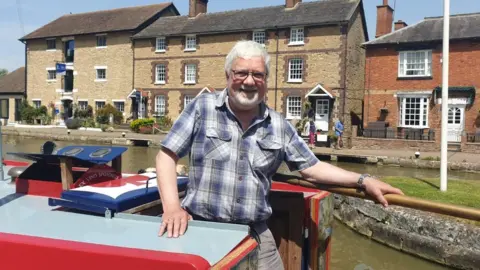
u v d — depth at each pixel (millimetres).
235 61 2443
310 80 28859
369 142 24219
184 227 2322
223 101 2551
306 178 2824
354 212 8969
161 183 2455
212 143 2516
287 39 29594
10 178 3861
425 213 7727
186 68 33562
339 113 27906
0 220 2596
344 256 7488
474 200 8797
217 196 2508
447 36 9812
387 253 7688
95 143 27422
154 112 34781
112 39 36625
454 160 18812
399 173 16859
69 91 39375
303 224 3365
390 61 26391
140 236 2295
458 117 24719
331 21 27703
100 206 2686
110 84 36844
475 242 6852
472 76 24047
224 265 1963
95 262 2018
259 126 2588
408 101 26016
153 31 34969
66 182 3150
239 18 32188
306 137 25891
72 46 39312
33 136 30484
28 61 41031
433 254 7270
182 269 1896
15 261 2162
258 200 2553
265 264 2621
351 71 28984
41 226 2480
